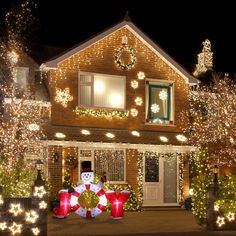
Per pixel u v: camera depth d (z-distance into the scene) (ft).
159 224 59.31
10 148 71.41
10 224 48.06
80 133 75.72
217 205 54.90
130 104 81.00
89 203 61.98
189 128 84.79
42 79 79.41
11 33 80.43
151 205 80.48
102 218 63.98
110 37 80.43
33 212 48.14
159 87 83.56
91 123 78.23
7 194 52.70
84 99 78.33
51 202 71.15
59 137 73.20
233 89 92.32
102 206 63.26
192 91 87.15
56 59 75.72
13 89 74.02
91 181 62.95
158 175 81.76
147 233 51.57
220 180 56.49
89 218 62.80
